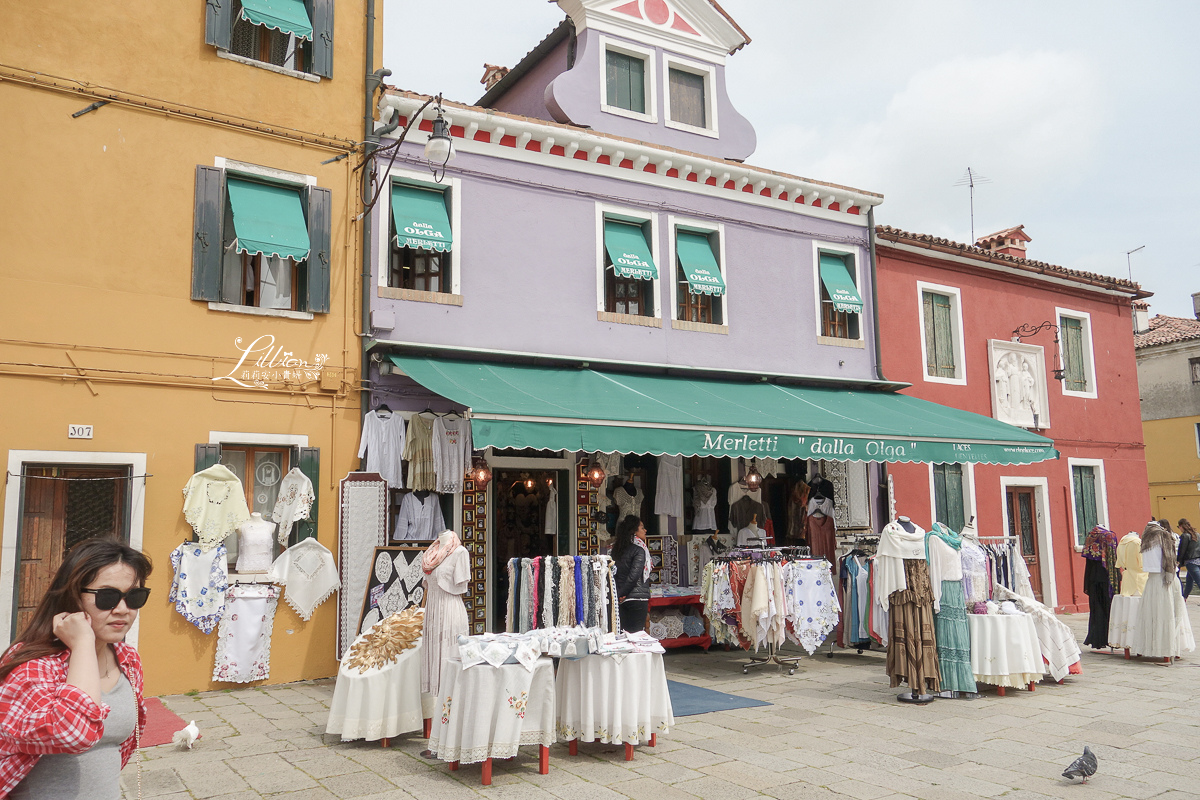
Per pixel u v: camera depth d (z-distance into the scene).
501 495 12.01
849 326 15.13
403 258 11.23
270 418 9.80
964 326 16.45
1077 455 17.88
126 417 8.99
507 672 6.08
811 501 13.43
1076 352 18.66
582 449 9.22
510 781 6.04
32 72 8.83
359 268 10.59
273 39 10.73
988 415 16.50
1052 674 9.59
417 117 10.07
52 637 2.87
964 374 16.25
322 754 6.65
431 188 11.38
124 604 2.90
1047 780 6.06
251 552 9.48
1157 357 27.94
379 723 6.88
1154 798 5.68
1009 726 7.66
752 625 10.15
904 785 5.95
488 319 11.41
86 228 8.99
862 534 12.95
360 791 5.76
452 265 11.23
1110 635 11.59
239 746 6.88
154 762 6.41
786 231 14.36
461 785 5.92
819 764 6.45
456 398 9.08
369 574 9.13
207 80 9.84
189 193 9.62
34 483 8.60
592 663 6.69
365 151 10.77
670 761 6.54
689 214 13.38
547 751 6.27
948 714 8.14
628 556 9.10
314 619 9.77
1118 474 18.61
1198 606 18.03
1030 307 17.70
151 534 9.01
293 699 8.70
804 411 12.20
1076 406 18.11
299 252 9.95
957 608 8.95
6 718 2.62
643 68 14.00
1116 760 6.57
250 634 9.36
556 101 12.80
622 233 12.88
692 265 13.19
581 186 12.42
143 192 9.34
